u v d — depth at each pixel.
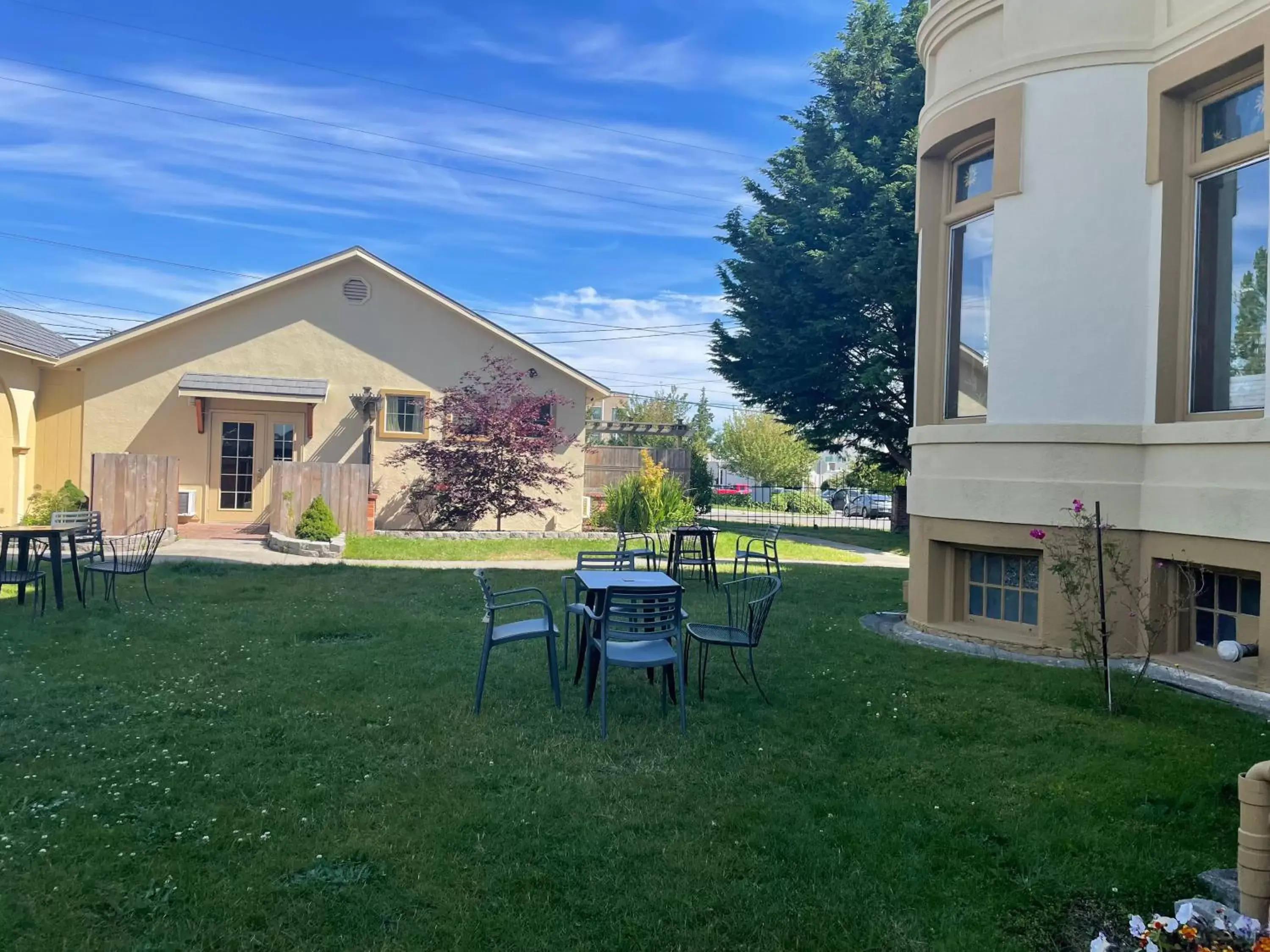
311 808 3.71
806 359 20.61
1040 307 7.03
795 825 3.61
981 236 7.79
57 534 8.02
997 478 7.24
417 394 16.88
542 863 3.25
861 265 18.48
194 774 4.07
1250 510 5.71
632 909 2.94
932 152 8.13
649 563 10.52
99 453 14.95
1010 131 7.20
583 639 5.84
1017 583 7.40
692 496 21.91
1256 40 5.75
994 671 6.24
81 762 4.21
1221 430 5.94
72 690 5.44
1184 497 6.25
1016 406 7.16
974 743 4.67
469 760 4.31
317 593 9.48
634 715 5.16
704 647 5.57
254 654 6.53
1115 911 2.96
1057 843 3.43
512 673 6.07
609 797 3.87
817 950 2.75
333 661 6.35
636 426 22.62
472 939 2.75
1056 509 6.86
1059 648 6.79
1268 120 5.75
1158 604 6.54
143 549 10.57
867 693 5.65
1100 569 5.53
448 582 10.48
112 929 2.78
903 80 20.36
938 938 2.81
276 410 16.55
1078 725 4.95
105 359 15.84
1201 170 6.40
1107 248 6.78
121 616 7.85
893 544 18.92
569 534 16.78
